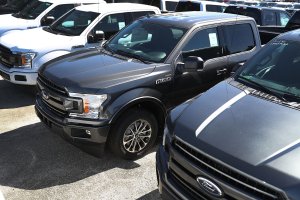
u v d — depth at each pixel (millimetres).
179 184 3211
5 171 4715
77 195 4273
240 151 2822
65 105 4598
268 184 2549
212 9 14000
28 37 7629
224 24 5984
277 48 4367
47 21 9406
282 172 2578
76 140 4598
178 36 5441
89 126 4496
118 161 5020
